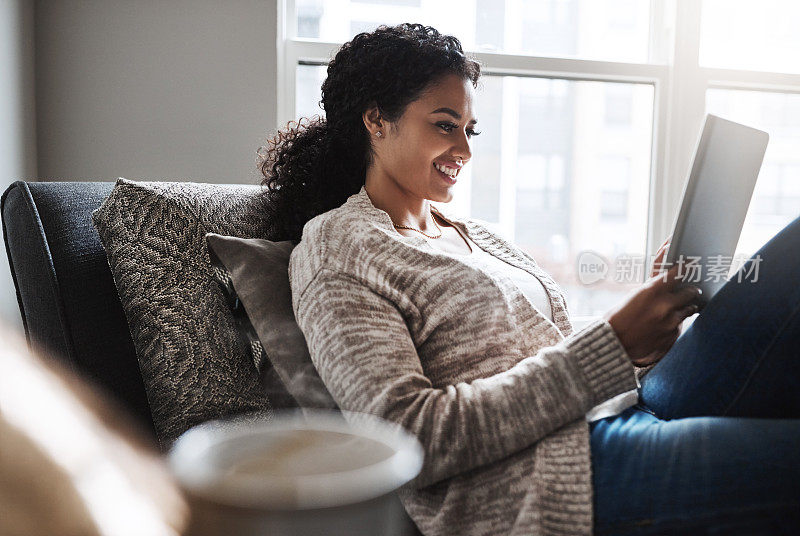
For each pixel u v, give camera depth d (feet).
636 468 2.52
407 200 3.99
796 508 2.27
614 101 6.91
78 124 5.31
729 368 2.67
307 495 0.77
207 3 5.40
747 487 2.31
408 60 3.75
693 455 2.43
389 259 3.24
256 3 5.46
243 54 5.48
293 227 3.98
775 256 2.66
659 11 6.98
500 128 6.71
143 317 3.30
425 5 6.49
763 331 2.59
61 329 3.33
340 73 3.97
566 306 4.27
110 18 5.28
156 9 5.34
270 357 3.24
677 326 2.98
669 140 6.98
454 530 2.73
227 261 3.43
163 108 5.41
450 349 3.23
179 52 5.40
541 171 6.87
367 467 0.86
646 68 6.84
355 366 2.85
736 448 2.38
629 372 2.77
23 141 4.96
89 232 3.59
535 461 2.66
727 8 7.20
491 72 6.54
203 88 5.45
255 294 3.33
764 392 2.60
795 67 7.34
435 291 3.23
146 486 0.61
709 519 2.33
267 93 5.53
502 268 3.97
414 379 2.85
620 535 2.46
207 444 0.88
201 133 5.48
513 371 2.83
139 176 5.42
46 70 5.23
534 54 6.61
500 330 3.30
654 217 7.07
